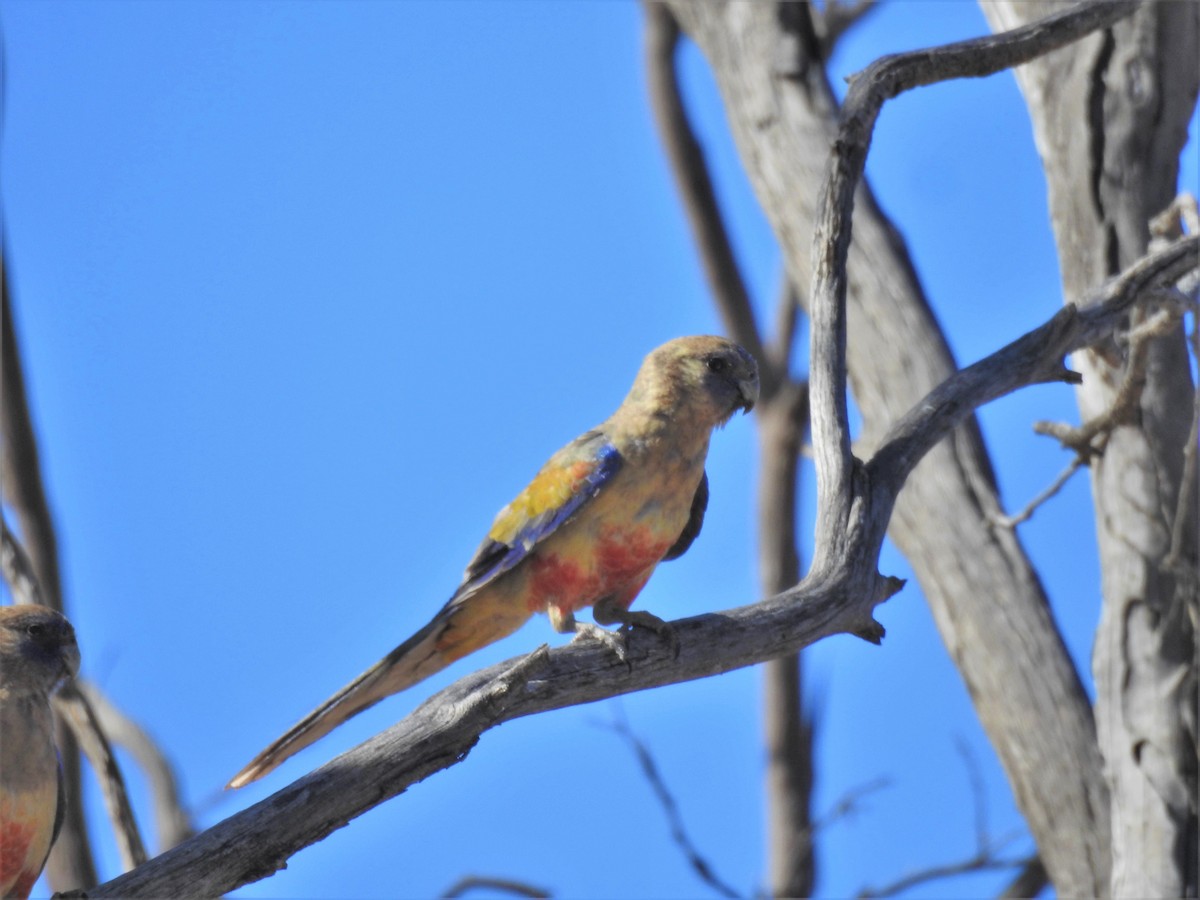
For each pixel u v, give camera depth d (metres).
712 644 9.34
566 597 11.66
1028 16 14.73
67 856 14.60
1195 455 11.95
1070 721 13.93
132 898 7.50
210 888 7.66
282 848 7.80
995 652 14.27
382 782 7.96
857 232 15.78
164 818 17.27
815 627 9.62
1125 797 13.16
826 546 9.97
